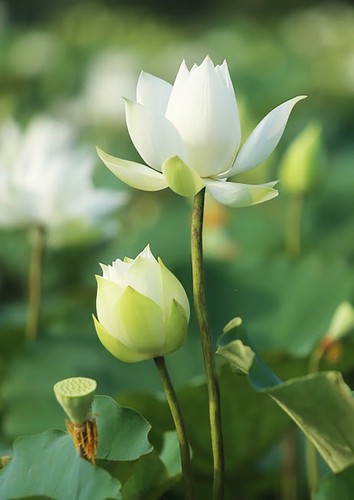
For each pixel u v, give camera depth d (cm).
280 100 762
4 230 438
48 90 919
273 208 436
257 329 298
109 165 179
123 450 187
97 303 181
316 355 234
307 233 428
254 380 177
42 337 283
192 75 178
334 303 297
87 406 178
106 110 707
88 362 273
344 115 735
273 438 236
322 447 179
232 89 179
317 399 173
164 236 399
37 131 297
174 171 176
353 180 447
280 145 680
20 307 376
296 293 302
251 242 420
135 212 550
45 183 286
